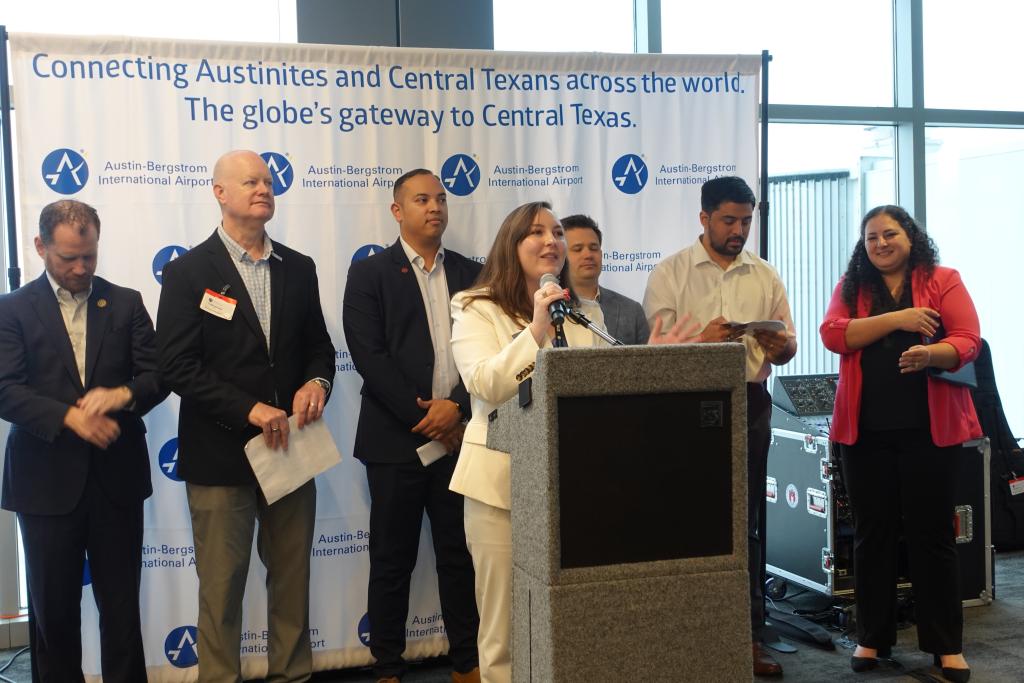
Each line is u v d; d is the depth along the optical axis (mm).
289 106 3275
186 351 2807
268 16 4035
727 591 1682
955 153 5348
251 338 2883
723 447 1695
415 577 3400
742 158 3611
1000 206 5496
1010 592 4348
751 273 3379
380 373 3016
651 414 1651
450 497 3111
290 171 3283
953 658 3215
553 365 1587
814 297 5148
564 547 1615
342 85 3312
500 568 2090
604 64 3504
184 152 3195
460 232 3426
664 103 3559
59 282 2859
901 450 3221
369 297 3115
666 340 2082
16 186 3508
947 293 3217
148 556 3191
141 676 2934
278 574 3027
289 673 3020
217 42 3201
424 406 3014
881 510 3268
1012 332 5605
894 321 3131
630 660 1633
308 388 2938
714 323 2852
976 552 4117
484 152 3432
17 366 2781
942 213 5320
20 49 3061
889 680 3232
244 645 3258
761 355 3268
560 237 2281
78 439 2807
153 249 3178
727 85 3594
